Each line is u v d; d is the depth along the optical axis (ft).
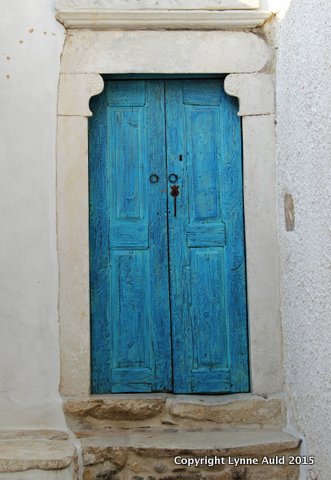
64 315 12.82
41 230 12.78
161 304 13.43
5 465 11.03
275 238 13.16
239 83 13.25
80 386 12.79
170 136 13.57
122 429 12.75
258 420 12.85
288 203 12.51
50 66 12.93
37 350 12.66
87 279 12.89
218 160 13.58
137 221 13.46
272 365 13.04
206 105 13.61
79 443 12.04
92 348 13.21
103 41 13.07
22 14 12.93
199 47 13.20
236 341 13.39
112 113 13.52
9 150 12.78
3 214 12.71
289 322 12.55
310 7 11.12
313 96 11.02
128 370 13.28
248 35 13.30
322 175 10.64
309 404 11.49
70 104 12.96
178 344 13.38
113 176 13.47
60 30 12.99
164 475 11.87
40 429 12.53
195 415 12.79
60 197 12.89
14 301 12.66
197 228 13.48
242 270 13.46
